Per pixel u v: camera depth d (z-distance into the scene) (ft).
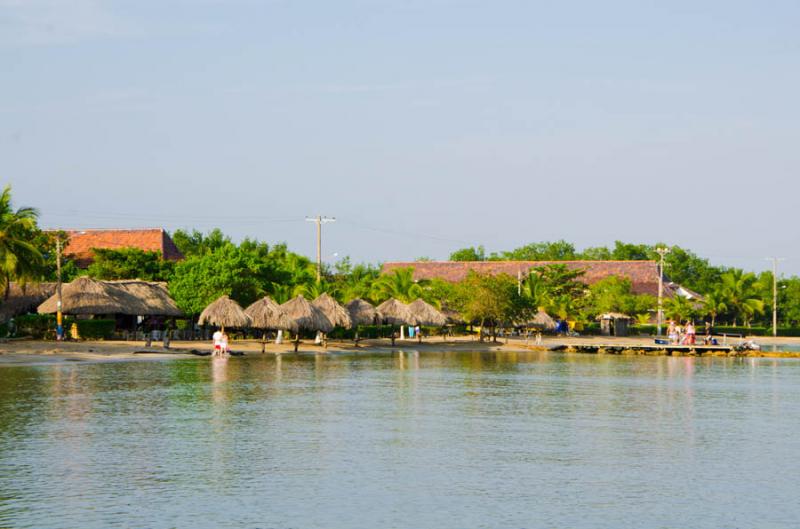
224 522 60.23
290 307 237.25
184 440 89.86
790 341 402.11
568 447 89.40
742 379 176.96
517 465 79.87
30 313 264.72
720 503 67.05
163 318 280.72
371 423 103.81
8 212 228.43
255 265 269.03
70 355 195.93
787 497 68.95
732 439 95.61
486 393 140.67
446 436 95.14
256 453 83.56
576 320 405.39
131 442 88.28
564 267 418.72
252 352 234.17
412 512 63.36
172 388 136.67
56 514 61.46
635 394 142.72
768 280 493.77
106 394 127.75
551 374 185.06
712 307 439.63
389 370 186.09
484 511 63.82
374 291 318.65
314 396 130.82
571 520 61.87
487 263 492.54
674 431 101.14
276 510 63.36
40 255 226.58
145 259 307.58
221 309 219.00
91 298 243.40
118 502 64.85
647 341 352.49
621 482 73.51
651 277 464.65
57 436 91.20
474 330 381.81
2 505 63.67
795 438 96.43
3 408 111.55
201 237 409.69
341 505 64.95
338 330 305.94
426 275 489.26
